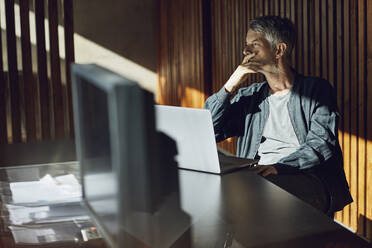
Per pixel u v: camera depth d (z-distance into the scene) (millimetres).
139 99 658
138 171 688
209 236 945
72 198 1164
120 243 699
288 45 2379
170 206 1171
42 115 3924
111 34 7562
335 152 2195
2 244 867
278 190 1352
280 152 2365
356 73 3145
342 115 3350
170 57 7117
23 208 1085
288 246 892
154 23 7664
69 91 3943
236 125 2566
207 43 5902
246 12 4859
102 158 706
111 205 700
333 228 992
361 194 3150
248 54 2422
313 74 3707
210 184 1451
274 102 2414
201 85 6043
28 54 3865
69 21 3900
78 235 888
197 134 1632
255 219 1061
